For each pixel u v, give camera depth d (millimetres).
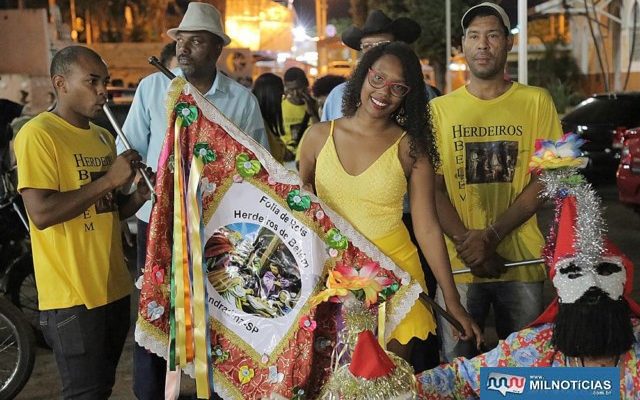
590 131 13781
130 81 27156
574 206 2637
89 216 3688
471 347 3939
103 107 3623
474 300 4059
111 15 30547
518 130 3982
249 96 4672
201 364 3078
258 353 3127
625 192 10359
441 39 24047
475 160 3992
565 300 2590
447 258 3357
